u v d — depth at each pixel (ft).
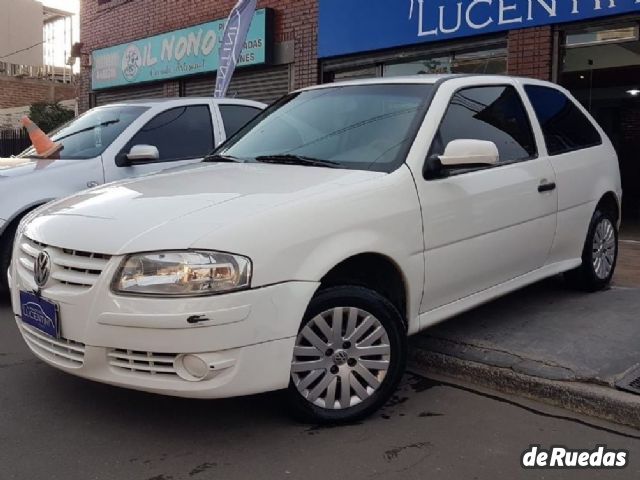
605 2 27.63
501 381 13.76
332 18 38.01
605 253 19.71
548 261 17.17
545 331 15.99
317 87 17.11
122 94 57.31
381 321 12.23
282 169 13.55
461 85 15.24
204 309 10.19
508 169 15.38
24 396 13.10
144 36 53.01
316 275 11.18
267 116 17.01
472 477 10.42
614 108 47.11
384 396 12.41
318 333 11.69
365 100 15.38
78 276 10.94
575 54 31.40
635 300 18.56
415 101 14.56
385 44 35.65
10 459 10.76
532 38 30.04
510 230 15.26
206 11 46.44
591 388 12.82
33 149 23.07
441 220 13.42
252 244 10.59
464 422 12.33
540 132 17.04
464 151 13.00
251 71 44.06
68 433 11.63
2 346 16.05
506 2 30.66
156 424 11.98
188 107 23.18
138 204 11.71
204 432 11.69
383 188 12.51
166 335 10.25
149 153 20.04
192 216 10.93
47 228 11.82
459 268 13.99
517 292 19.56
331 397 11.89
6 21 109.40
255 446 11.23
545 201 16.38
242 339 10.45
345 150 14.12
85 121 23.20
